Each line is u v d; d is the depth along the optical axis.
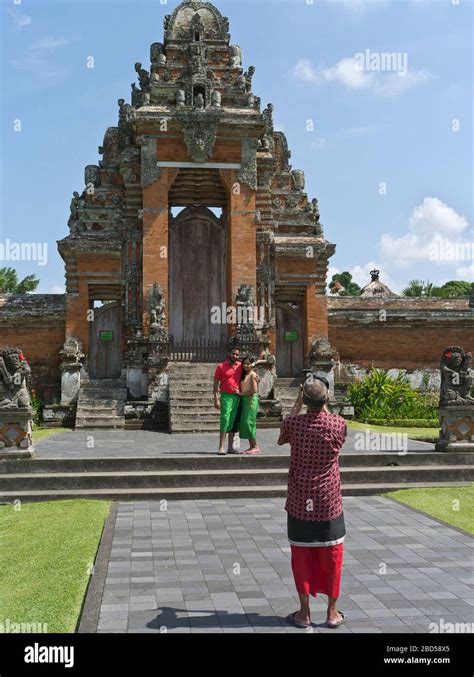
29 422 12.89
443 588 7.10
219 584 7.20
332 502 6.15
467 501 11.58
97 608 6.47
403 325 29.52
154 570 7.70
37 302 28.00
